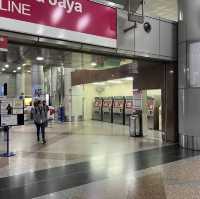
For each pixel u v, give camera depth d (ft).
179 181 17.66
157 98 48.42
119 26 26.25
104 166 21.80
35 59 30.78
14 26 19.36
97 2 24.21
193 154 26.58
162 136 35.70
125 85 65.62
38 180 18.10
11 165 22.16
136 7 26.86
